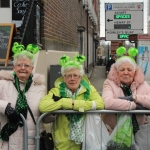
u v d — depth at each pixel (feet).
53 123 13.57
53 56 26.58
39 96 13.08
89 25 91.71
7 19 29.91
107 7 57.36
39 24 26.40
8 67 20.76
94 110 13.17
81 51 65.41
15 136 12.64
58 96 13.23
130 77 13.83
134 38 40.73
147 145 13.85
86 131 13.30
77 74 13.24
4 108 12.22
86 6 75.97
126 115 13.50
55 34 32.89
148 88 14.12
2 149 12.70
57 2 33.88
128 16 57.41
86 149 13.30
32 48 14.06
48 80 24.48
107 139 13.44
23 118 12.54
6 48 21.86
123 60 13.88
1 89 12.84
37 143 12.82
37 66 21.34
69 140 13.26
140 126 13.84
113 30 57.93
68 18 43.16
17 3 29.89
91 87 13.85
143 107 13.39
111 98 13.38
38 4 25.36
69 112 13.00
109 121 13.89
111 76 14.14
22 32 22.16
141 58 39.86
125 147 13.58
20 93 12.78
